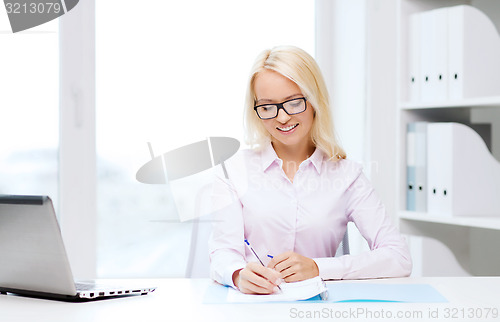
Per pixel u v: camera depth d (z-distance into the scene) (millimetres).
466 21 2182
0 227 1216
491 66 2234
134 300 1233
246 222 1799
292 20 2908
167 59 2793
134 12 2762
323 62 2939
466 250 2514
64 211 2682
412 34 2363
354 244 2795
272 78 1656
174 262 2812
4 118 2668
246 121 1841
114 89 2752
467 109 2533
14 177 2682
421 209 2332
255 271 1303
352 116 2873
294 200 1785
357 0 2826
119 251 2781
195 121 2816
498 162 2252
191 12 2807
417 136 2334
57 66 2693
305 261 1431
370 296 1227
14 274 1262
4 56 2656
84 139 2705
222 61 2834
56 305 1187
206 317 1073
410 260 1592
